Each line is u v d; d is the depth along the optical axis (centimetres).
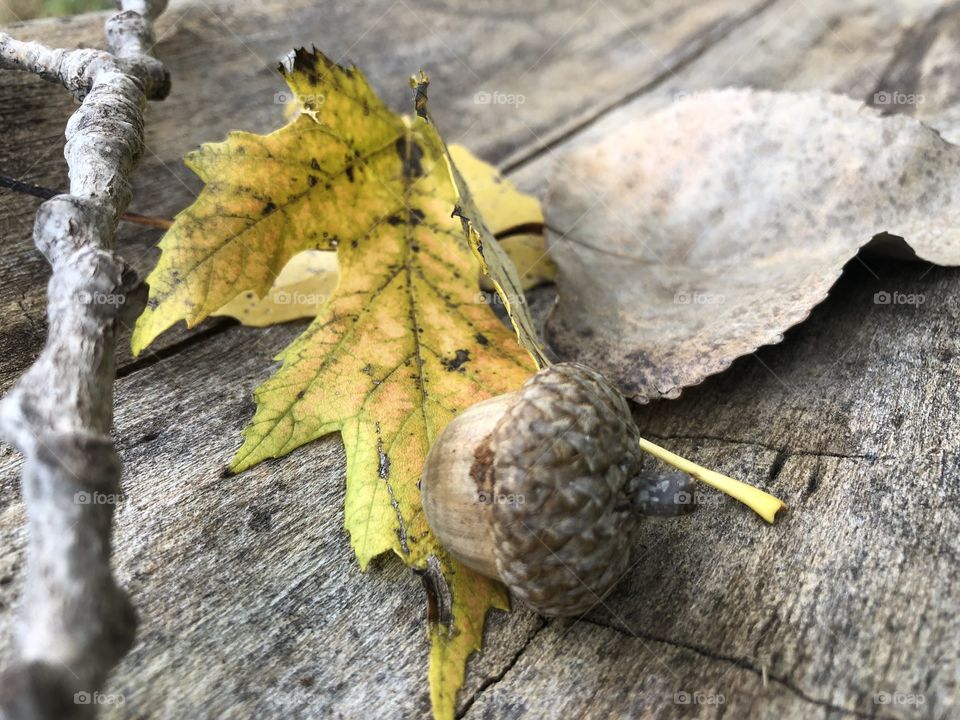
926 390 8
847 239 10
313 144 10
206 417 9
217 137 13
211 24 15
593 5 18
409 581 7
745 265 10
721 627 7
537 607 6
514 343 9
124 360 9
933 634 6
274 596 7
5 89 11
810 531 7
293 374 8
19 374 9
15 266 10
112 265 6
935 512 7
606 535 6
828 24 16
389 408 8
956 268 9
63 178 11
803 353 9
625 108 15
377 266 10
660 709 6
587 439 6
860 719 6
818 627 6
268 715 6
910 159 10
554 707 6
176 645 7
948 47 14
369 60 15
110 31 11
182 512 8
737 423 8
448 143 14
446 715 6
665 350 9
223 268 9
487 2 17
